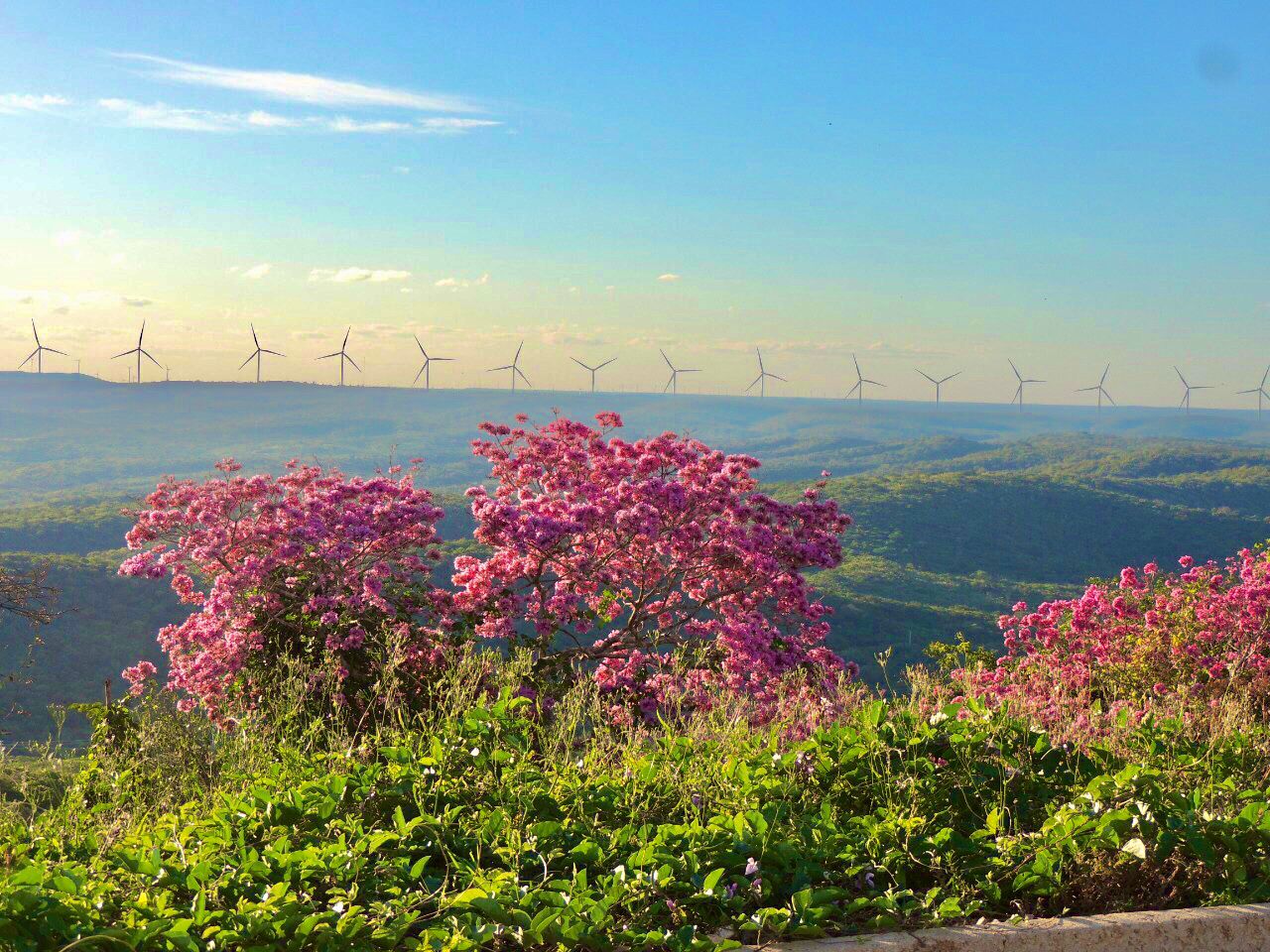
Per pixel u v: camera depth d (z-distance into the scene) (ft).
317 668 29.12
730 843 14.62
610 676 32.01
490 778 16.90
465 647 27.14
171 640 33.73
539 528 34.09
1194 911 13.43
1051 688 30.37
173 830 14.73
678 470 37.96
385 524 35.76
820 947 12.46
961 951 12.55
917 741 17.25
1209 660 33.40
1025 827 16.51
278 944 11.72
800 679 30.96
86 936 11.16
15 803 15.28
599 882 13.52
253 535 35.14
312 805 15.38
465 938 11.80
